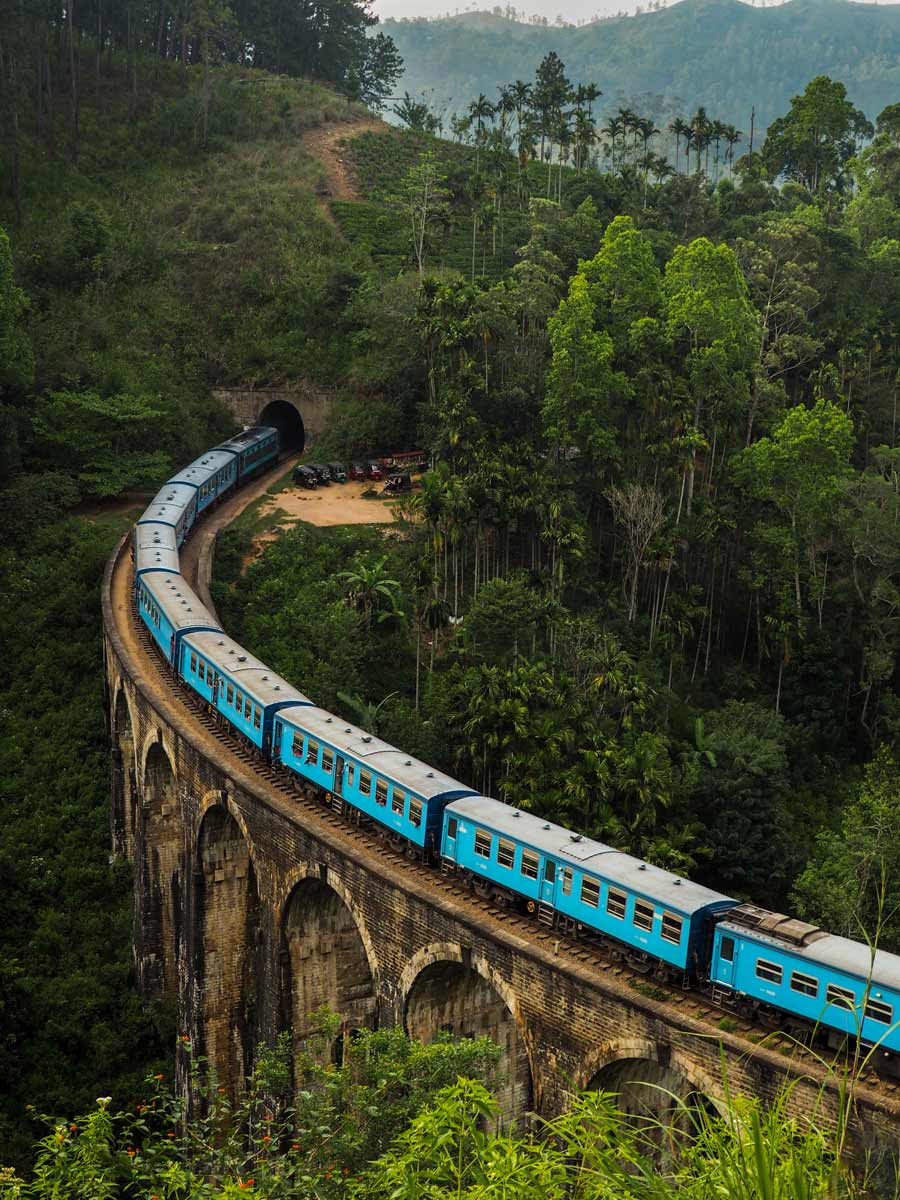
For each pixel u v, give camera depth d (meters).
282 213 140.88
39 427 95.31
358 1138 25.06
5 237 94.50
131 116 156.38
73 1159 21.94
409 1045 28.44
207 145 158.12
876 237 134.88
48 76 146.88
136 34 173.75
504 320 95.94
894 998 29.19
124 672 61.91
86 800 69.31
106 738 72.81
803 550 87.69
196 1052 52.56
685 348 95.56
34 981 58.69
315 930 46.75
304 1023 46.91
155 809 59.62
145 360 115.75
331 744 47.25
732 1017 33.00
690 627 82.69
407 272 129.00
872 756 82.94
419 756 68.44
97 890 64.75
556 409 89.31
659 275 102.19
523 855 38.84
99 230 126.81
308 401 116.19
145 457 99.44
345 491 103.31
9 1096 54.12
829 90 149.50
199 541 86.50
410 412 109.12
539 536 84.75
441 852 42.28
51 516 88.75
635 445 90.62
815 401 102.38
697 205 139.12
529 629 76.44
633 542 83.81
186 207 142.38
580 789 64.19
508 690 69.38
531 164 169.75
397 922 39.59
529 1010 35.03
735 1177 14.11
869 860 58.12
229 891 53.16
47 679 75.88
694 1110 15.98
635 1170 24.55
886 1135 26.55
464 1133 17.44
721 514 86.12
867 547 81.88
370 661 78.94
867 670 84.88
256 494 101.88
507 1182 15.69
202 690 57.66
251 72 180.62
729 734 75.38
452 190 149.88
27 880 64.06
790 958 31.42
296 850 44.47
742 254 116.69
